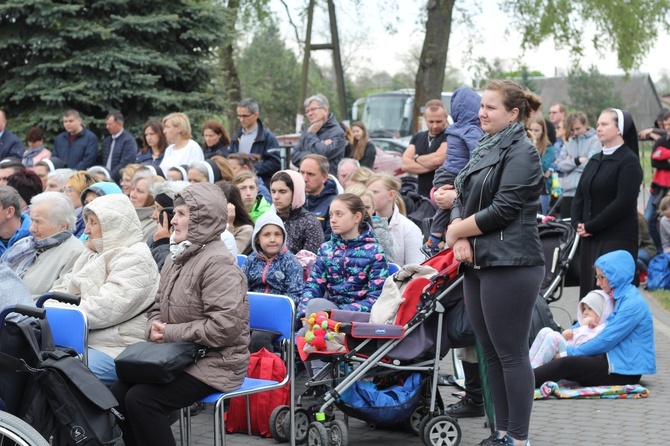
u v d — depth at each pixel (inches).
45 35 738.8
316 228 309.7
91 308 216.7
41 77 746.8
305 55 1120.2
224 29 802.8
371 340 227.3
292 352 219.1
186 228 207.9
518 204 197.9
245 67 1706.4
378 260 247.0
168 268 206.5
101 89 743.7
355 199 248.5
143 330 221.8
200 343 194.9
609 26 1047.6
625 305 280.1
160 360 188.7
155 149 477.4
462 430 243.4
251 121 470.6
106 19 759.1
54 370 178.9
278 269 269.1
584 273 337.7
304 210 313.0
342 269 249.0
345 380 222.7
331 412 235.1
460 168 284.0
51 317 208.7
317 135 437.7
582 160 505.0
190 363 194.4
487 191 203.0
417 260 304.5
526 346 205.9
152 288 223.1
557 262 293.9
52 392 178.5
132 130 751.1
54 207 256.2
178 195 208.2
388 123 1198.3
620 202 327.9
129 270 220.2
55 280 253.0
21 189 346.6
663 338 363.3
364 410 225.1
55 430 181.0
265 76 1722.4
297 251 308.2
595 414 257.3
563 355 283.9
